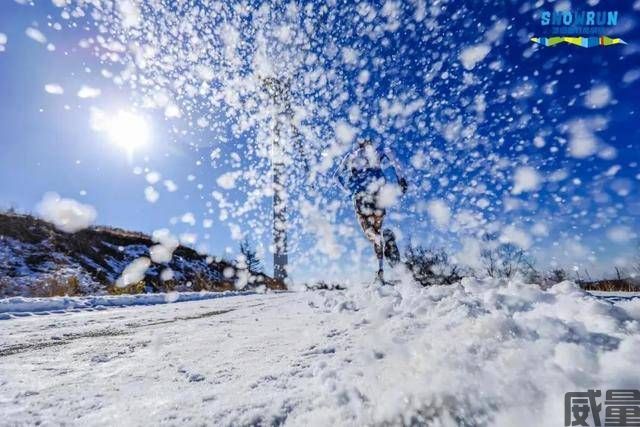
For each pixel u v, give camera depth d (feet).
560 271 11.02
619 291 10.24
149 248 52.16
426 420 2.89
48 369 5.16
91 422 3.28
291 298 14.28
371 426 2.93
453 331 4.66
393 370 3.76
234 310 11.85
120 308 16.40
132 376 4.62
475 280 7.62
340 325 6.77
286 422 3.11
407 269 13.15
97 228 53.06
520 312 5.12
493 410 2.78
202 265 51.52
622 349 3.12
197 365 4.91
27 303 16.02
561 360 3.11
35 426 3.24
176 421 3.19
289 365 4.56
